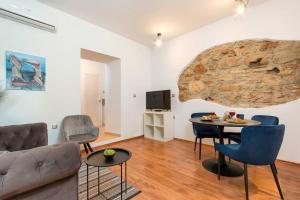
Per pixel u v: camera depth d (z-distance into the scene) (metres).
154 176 2.09
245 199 1.60
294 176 2.04
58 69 2.74
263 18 2.67
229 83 3.09
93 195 1.68
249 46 2.83
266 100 2.66
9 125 2.06
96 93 5.59
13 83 2.27
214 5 2.67
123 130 3.93
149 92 4.30
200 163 2.49
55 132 2.70
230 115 2.36
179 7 2.73
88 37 3.18
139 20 3.15
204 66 3.46
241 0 2.54
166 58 4.26
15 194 0.84
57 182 1.03
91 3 2.59
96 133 2.74
